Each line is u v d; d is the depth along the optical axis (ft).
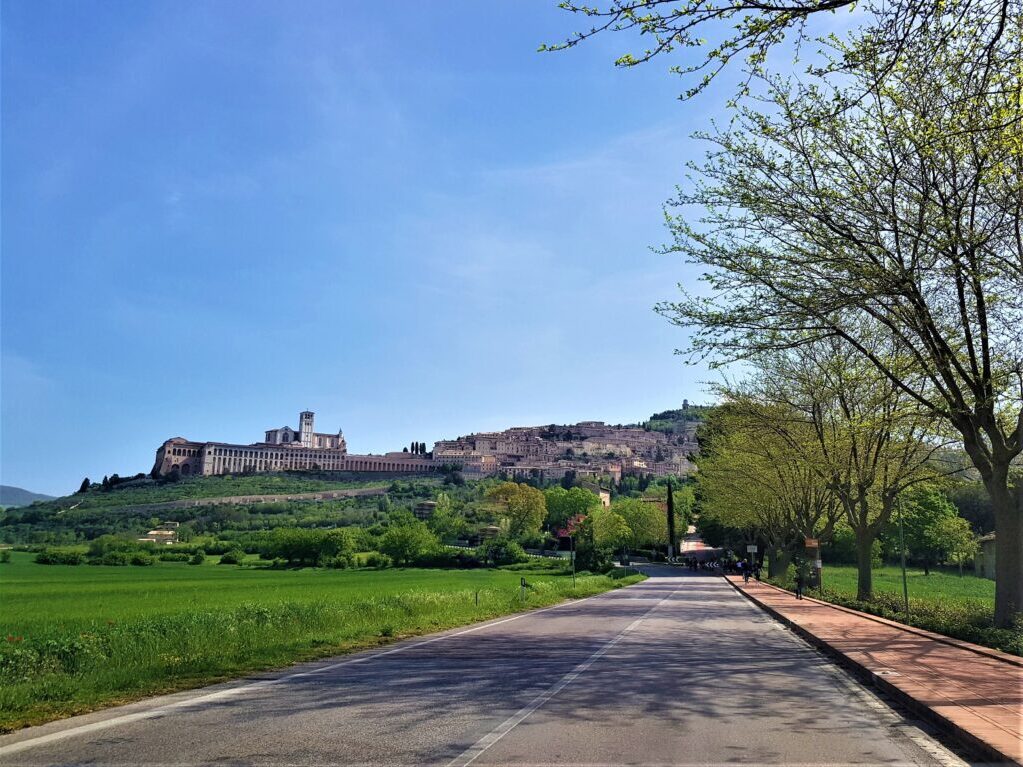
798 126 48.26
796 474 131.23
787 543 183.93
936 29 32.73
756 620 78.13
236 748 22.81
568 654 47.57
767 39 28.27
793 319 59.98
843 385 88.84
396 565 333.83
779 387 109.40
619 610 94.12
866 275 54.19
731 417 117.50
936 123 46.32
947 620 63.21
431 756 21.80
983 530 260.42
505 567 312.09
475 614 81.15
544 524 533.14
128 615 86.89
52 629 64.44
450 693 32.65
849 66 30.83
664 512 457.27
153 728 25.84
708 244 61.62
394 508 620.08
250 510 614.34
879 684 34.96
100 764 21.16
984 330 55.26
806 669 41.06
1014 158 43.65
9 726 26.81
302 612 63.67
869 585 96.78
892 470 99.45
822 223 57.47
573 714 27.94
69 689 33.65
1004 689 31.53
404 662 43.83
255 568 313.73
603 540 374.22
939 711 26.76
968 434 59.62
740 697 32.01
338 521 552.00
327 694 32.60
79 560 329.11
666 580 219.82
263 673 40.09
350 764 20.98
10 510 591.78
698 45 28.40
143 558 331.57
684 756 21.90
